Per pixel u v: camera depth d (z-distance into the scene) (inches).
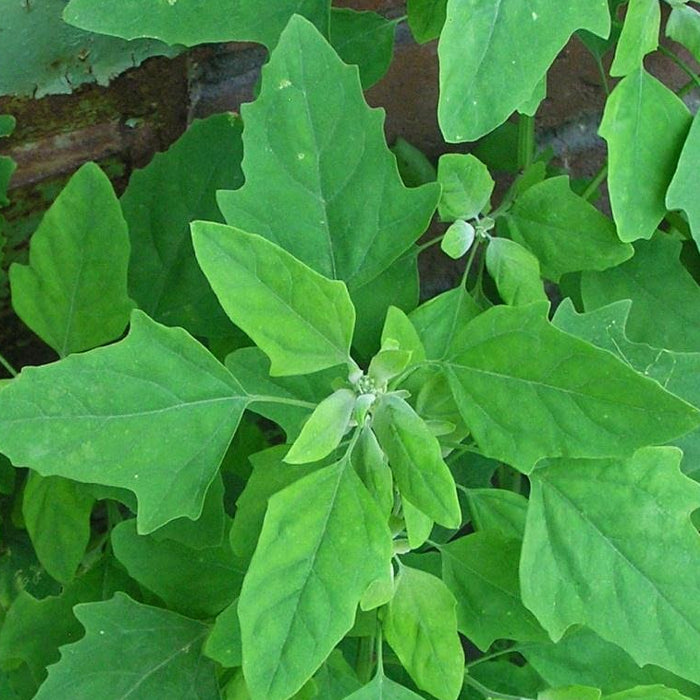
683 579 18.1
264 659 16.6
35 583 23.6
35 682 21.5
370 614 19.7
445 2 21.3
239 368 19.6
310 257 19.2
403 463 17.6
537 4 17.4
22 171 25.3
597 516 18.3
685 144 19.5
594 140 28.5
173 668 20.2
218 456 18.3
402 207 19.2
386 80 26.7
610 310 19.3
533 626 19.2
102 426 17.6
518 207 21.0
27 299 20.6
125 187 26.8
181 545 20.3
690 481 18.2
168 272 22.5
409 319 19.6
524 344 17.5
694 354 19.3
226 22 19.7
